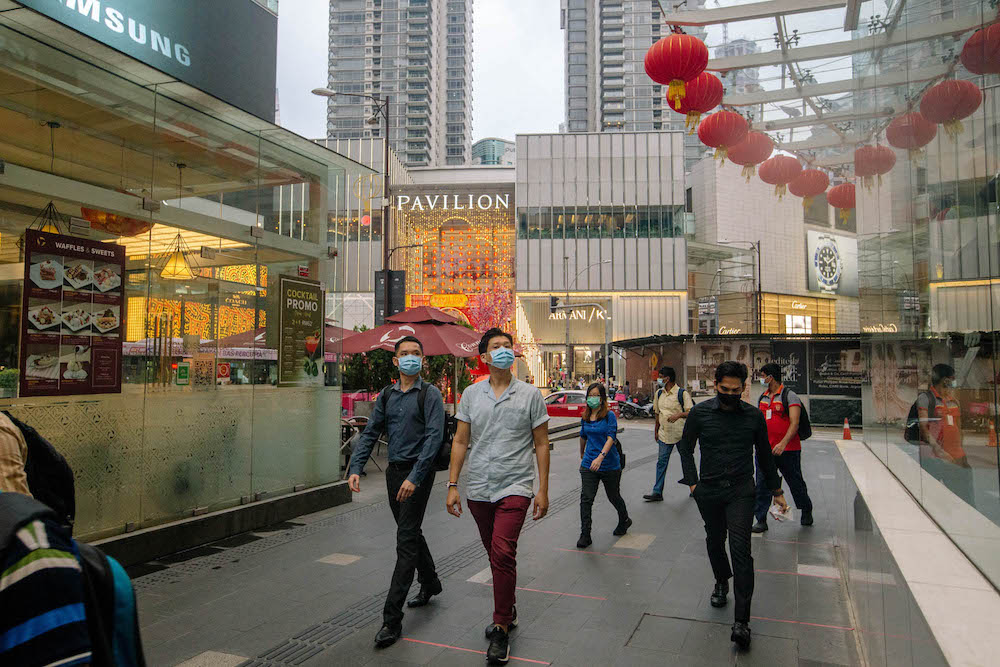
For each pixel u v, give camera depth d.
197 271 6.73
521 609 4.54
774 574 5.35
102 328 5.69
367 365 13.94
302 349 8.08
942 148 2.12
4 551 1.07
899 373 3.05
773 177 8.25
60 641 1.05
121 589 1.26
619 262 48.59
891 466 3.38
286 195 8.08
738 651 3.81
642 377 28.94
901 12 2.77
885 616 2.32
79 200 5.63
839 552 5.86
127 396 5.86
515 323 48.66
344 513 7.82
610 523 7.29
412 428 4.37
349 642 3.97
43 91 5.41
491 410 4.04
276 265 7.84
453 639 4.02
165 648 3.88
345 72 122.56
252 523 6.94
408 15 122.62
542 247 49.00
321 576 5.30
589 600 4.72
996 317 1.61
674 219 48.72
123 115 6.04
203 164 6.89
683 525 7.17
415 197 51.25
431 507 8.02
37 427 5.12
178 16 6.78
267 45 8.27
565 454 13.99
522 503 3.88
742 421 4.25
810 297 58.16
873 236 3.62
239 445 7.05
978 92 1.73
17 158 5.26
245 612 4.49
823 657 3.71
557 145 49.62
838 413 21.06
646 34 100.94
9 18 4.95
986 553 1.79
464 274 51.03
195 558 5.85
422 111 120.75
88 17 5.72
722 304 55.81
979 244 1.75
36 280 5.21
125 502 5.77
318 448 8.26
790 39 6.57
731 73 7.06
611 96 100.44
